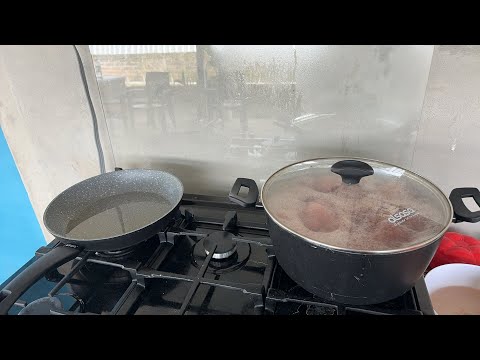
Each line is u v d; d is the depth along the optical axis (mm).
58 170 970
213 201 796
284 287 555
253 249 663
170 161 856
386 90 655
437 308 573
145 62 758
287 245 478
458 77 613
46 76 840
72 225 683
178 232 677
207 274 606
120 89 804
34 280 529
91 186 755
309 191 562
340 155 732
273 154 772
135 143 860
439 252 647
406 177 557
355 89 669
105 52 768
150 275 579
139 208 729
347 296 472
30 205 1074
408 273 449
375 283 447
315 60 666
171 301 559
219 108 761
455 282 594
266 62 690
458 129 650
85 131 889
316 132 725
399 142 688
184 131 810
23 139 948
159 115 808
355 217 494
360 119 690
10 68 851
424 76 626
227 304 547
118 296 585
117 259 638
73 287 607
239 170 813
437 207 497
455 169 684
